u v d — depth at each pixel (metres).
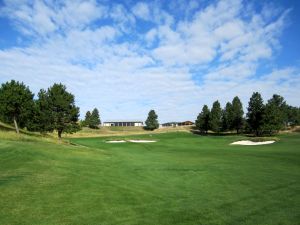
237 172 22.52
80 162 25.36
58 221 9.95
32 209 11.08
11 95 45.50
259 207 12.51
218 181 18.84
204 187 16.92
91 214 10.87
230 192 15.55
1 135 38.62
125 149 49.47
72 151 32.50
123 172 21.73
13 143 30.97
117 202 12.68
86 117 140.62
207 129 112.88
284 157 33.00
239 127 106.12
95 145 57.47
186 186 17.19
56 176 17.58
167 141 69.00
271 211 11.91
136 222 10.17
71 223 9.81
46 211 10.95
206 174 21.62
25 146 29.62
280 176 20.61
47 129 50.25
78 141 68.75
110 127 154.75
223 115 110.38
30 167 19.84
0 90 46.41
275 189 16.28
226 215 11.30
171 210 11.83
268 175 21.06
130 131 135.12
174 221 10.41
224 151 43.34
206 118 112.44
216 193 15.30
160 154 39.91
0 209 10.84
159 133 111.12
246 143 59.03
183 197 14.24
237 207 12.51
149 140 72.25
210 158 33.41
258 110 87.44
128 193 14.45
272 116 83.56
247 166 25.98
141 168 24.47
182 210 11.86
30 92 49.56
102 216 10.69
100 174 19.88
